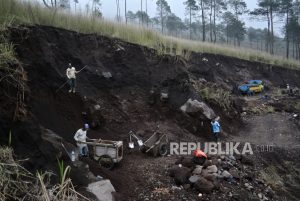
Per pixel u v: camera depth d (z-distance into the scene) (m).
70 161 8.43
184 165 10.91
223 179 10.92
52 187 6.46
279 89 32.59
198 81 20.95
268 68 36.59
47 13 15.93
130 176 10.07
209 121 16.20
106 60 16.66
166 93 16.55
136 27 21.80
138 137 13.60
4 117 7.21
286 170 14.58
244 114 22.31
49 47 13.62
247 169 12.91
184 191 9.56
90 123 12.75
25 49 12.11
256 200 10.41
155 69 18.22
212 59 30.20
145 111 15.56
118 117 14.35
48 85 12.24
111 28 19.27
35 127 7.82
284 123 20.50
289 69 39.53
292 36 62.56
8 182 5.87
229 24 69.06
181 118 15.84
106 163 10.26
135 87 16.50
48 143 8.00
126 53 17.66
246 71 33.50
